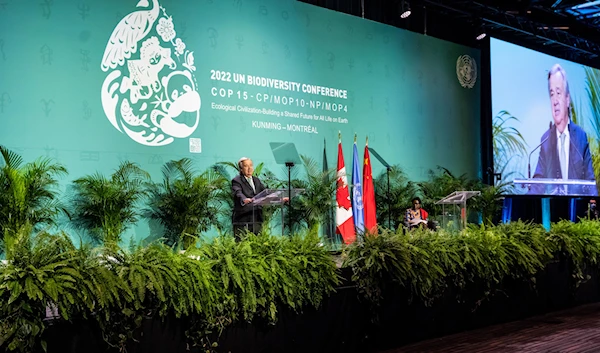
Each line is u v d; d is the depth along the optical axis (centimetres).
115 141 722
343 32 970
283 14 896
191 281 374
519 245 593
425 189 1018
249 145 841
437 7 1112
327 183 869
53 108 679
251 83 850
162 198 734
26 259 331
